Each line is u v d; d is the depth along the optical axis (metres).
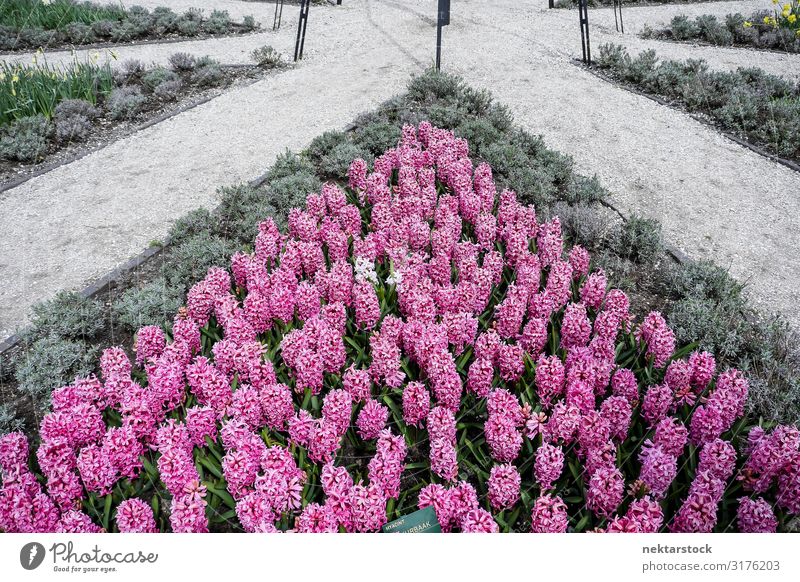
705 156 10.61
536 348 5.57
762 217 8.94
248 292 6.61
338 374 5.39
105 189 9.65
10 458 4.63
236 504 4.30
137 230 8.54
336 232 6.72
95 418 4.85
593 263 7.60
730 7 19.84
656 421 4.93
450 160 8.84
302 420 4.67
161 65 14.42
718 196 9.43
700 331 6.30
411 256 6.52
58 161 10.50
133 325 6.43
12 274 7.74
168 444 4.36
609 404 4.74
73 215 8.97
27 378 5.79
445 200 7.73
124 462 4.54
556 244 6.67
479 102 11.57
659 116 12.05
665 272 7.57
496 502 4.26
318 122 11.53
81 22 16.80
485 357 5.25
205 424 4.74
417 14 19.09
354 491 4.07
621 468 4.79
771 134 11.05
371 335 5.63
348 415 4.73
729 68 14.55
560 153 10.01
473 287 5.89
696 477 4.30
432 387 5.23
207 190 9.44
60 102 11.98
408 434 5.06
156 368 5.15
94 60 12.67
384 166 8.55
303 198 8.45
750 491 4.61
